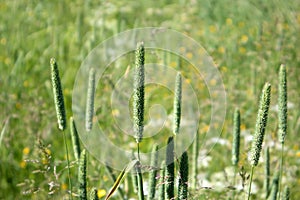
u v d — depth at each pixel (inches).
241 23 315.6
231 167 193.6
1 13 331.6
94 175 172.6
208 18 337.7
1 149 202.2
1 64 275.6
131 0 371.9
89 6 360.2
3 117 215.2
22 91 243.8
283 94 123.0
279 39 260.8
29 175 194.5
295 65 247.4
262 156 188.9
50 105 239.1
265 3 310.8
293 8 290.0
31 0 347.9
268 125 200.7
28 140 209.0
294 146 216.5
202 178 183.9
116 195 167.8
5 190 193.9
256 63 260.8
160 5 378.9
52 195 161.6
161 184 112.2
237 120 140.1
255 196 182.4
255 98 232.8
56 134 220.7
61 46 289.3
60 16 338.6
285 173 192.1
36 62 281.9
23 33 306.5
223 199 167.6
